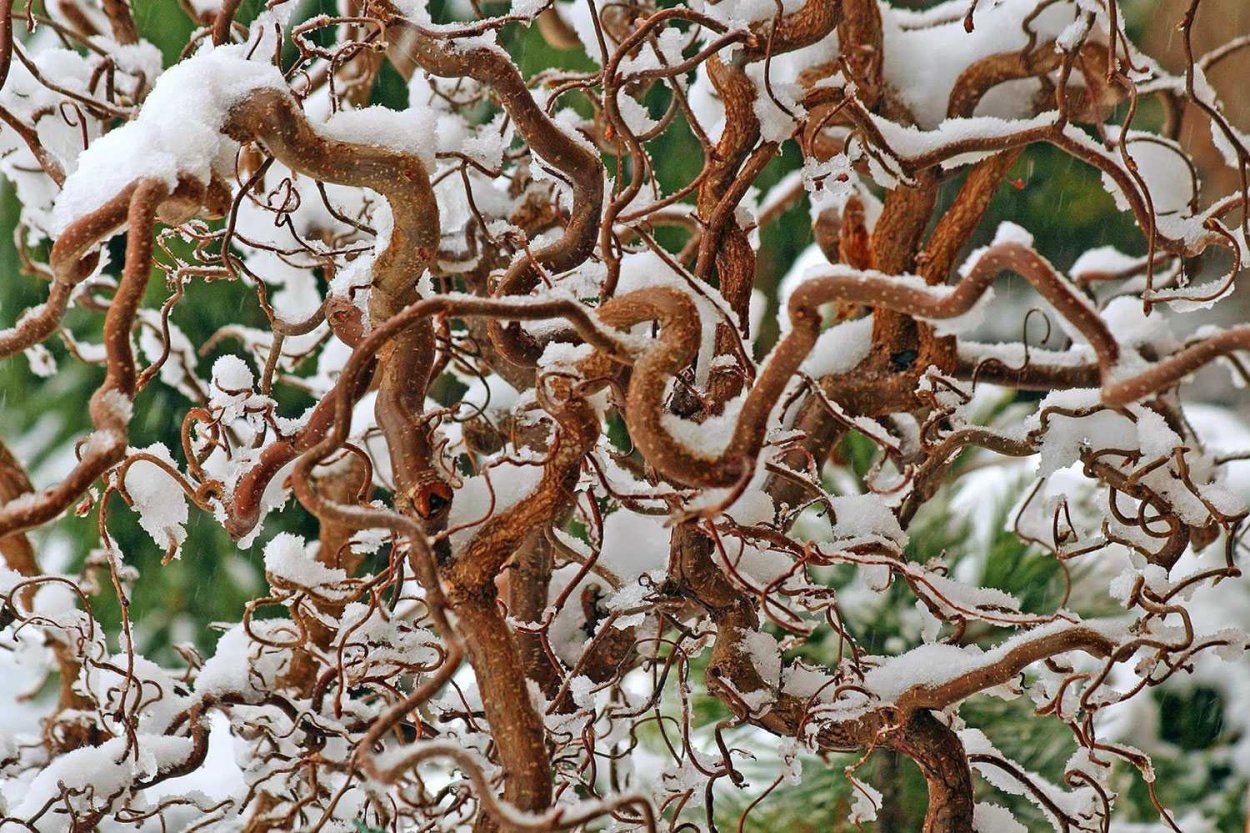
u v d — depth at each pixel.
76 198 2.45
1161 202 2.87
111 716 2.87
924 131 2.82
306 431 2.66
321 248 2.81
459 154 2.70
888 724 2.70
